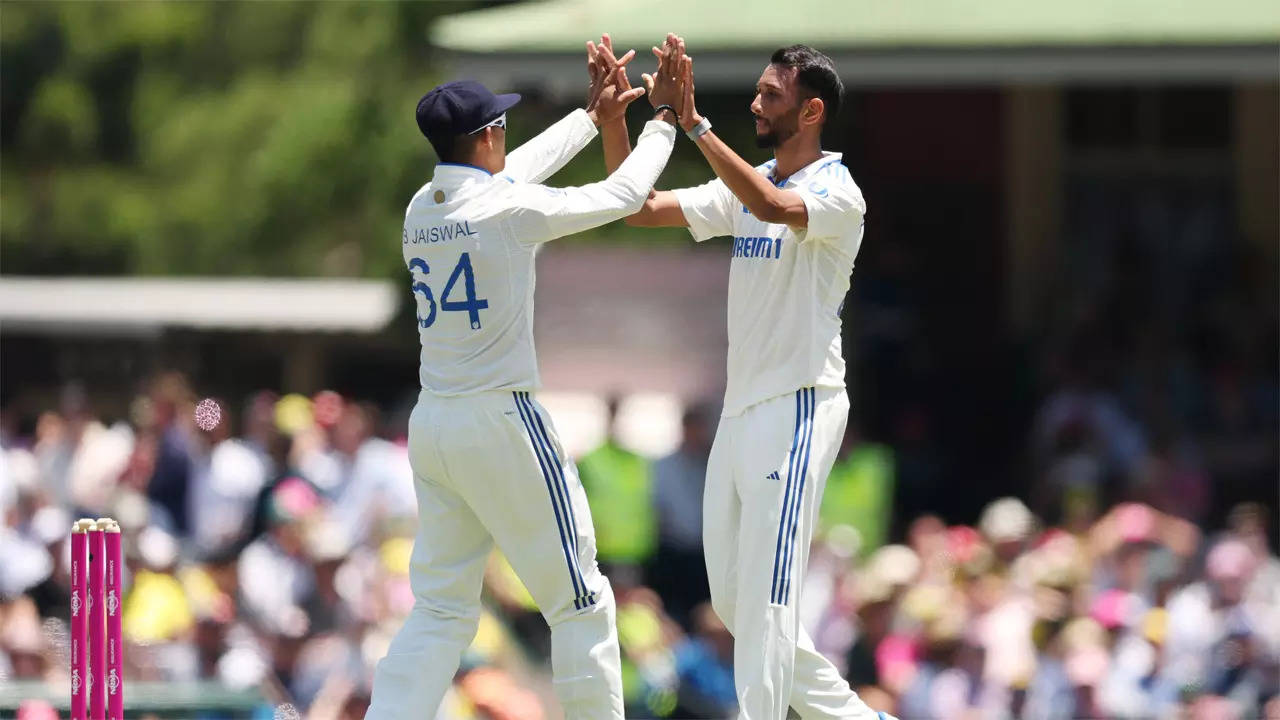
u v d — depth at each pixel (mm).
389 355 86188
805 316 20797
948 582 38969
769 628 20625
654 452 46781
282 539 37938
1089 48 44625
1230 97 61688
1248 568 38531
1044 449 53312
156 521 46344
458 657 21328
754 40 44219
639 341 47375
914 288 61094
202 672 36031
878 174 61750
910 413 58906
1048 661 36594
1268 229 61375
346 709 35406
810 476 20719
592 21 44719
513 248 20406
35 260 92312
